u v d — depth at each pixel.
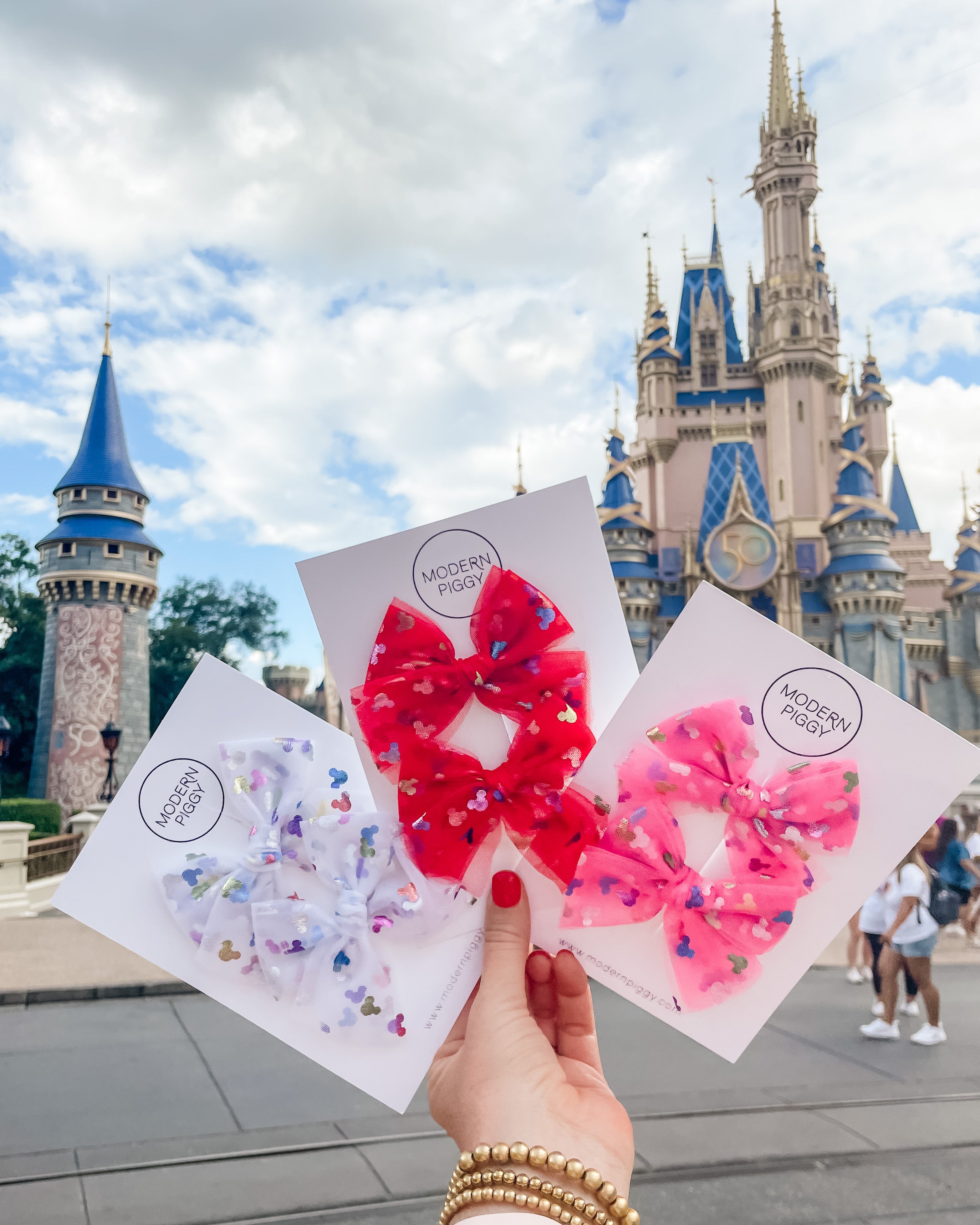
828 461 47.25
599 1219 0.74
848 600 44.66
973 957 11.50
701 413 48.84
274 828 1.21
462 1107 0.89
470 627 1.24
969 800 14.64
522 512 1.25
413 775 1.21
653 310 50.50
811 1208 3.92
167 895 1.19
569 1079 0.94
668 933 1.18
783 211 49.81
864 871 1.18
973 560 48.25
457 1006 1.16
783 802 1.19
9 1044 6.93
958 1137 4.80
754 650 1.23
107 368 45.03
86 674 40.03
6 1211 3.90
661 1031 7.16
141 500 43.19
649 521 48.41
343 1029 1.16
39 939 11.83
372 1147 4.66
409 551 1.25
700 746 1.21
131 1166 4.38
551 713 1.21
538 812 1.19
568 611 1.24
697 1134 4.82
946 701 47.06
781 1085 5.78
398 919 1.17
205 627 55.75
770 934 1.17
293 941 1.17
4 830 14.62
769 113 50.88
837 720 1.21
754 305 50.59
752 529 46.06
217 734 1.25
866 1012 8.14
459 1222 0.77
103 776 39.31
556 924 1.17
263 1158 4.51
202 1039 7.07
